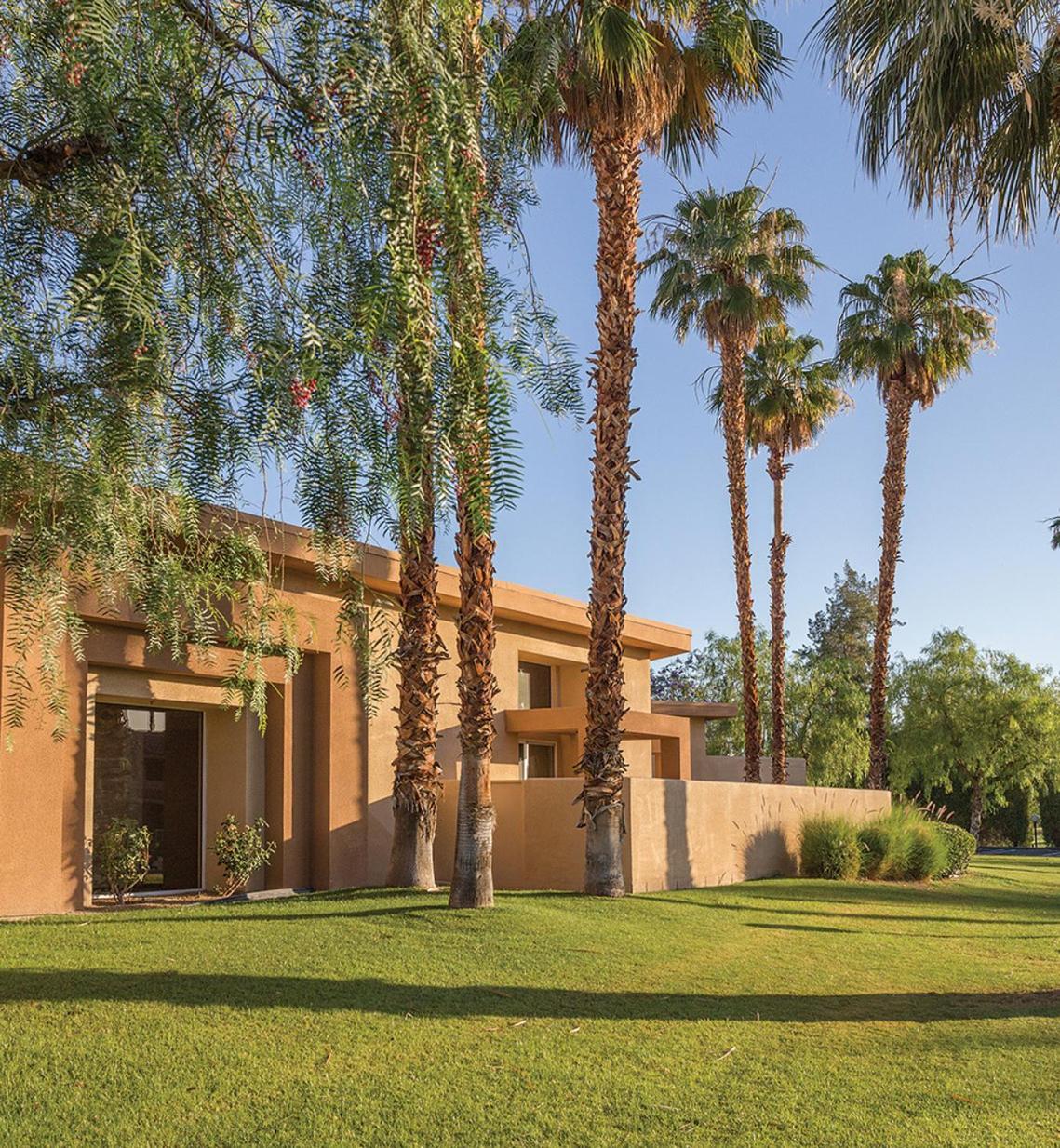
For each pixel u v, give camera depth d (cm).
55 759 1218
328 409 412
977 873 2508
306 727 1589
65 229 438
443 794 1733
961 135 1001
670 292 2683
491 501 364
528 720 2150
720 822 1833
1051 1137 550
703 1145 536
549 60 492
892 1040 750
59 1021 704
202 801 1527
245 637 524
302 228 428
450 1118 567
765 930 1266
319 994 809
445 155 387
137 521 455
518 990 868
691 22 1518
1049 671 4906
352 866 1603
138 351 390
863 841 2061
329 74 396
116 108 411
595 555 1484
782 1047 727
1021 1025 802
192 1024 711
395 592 1633
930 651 5028
